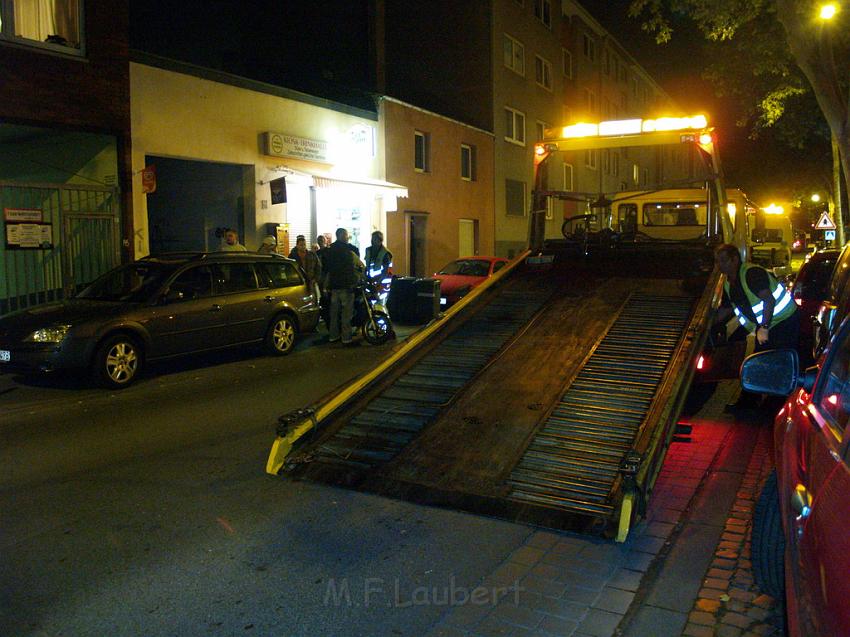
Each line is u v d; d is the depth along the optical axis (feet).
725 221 29.73
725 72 71.97
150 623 12.13
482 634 11.64
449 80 88.58
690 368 20.10
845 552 6.28
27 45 38.32
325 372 34.32
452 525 15.87
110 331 30.45
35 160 39.63
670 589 12.93
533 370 21.80
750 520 15.97
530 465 17.34
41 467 20.42
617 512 15.35
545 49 103.24
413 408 20.83
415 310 47.26
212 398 28.96
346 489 17.97
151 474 19.69
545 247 32.65
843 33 53.47
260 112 52.29
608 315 24.91
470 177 84.38
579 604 12.55
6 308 38.42
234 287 36.50
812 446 9.35
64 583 13.56
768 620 11.83
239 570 14.02
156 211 55.62
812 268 32.53
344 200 60.59
